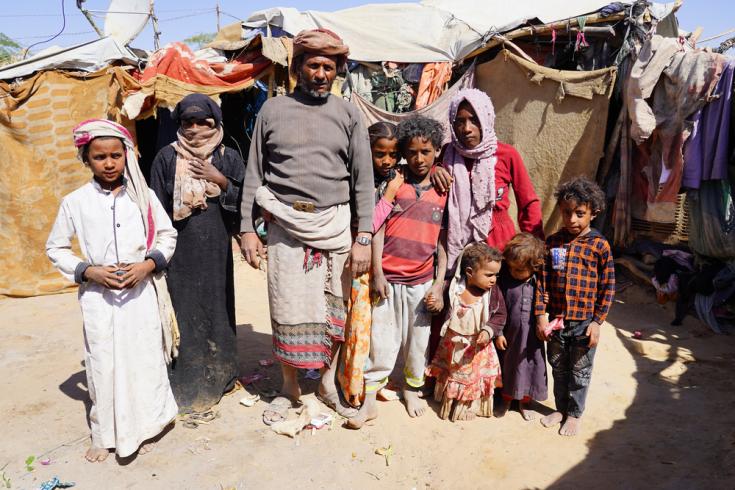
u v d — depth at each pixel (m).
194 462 2.96
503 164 3.29
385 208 3.19
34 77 6.28
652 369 4.20
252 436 3.21
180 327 3.38
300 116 3.04
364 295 3.24
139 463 2.95
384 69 8.16
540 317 3.20
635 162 6.46
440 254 3.37
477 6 9.15
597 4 7.97
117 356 2.83
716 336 4.91
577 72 6.76
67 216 2.79
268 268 3.23
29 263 6.36
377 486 2.81
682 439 3.19
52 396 3.72
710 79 5.30
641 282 6.09
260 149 3.14
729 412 3.50
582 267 3.11
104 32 7.31
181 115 3.18
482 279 3.09
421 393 3.67
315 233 3.05
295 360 3.22
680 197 6.09
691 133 5.50
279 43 6.91
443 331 3.33
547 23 7.35
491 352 3.33
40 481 2.79
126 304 2.85
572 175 7.00
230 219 3.44
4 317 5.55
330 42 2.90
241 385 3.79
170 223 3.04
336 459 3.01
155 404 3.03
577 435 3.25
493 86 7.67
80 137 2.67
